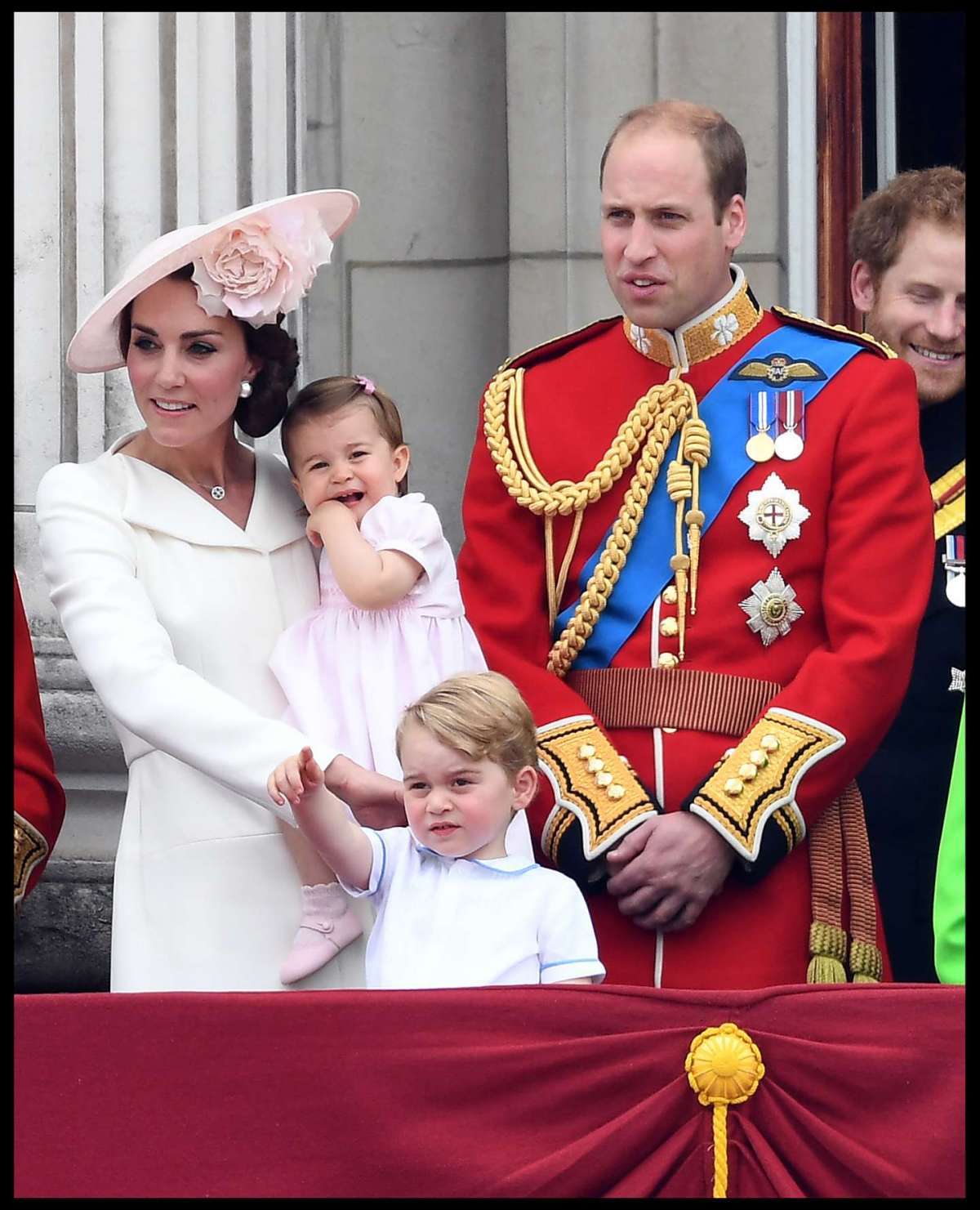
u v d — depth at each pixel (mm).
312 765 12586
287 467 14859
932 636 16078
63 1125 11367
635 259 14141
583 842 13406
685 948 13539
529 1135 11398
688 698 13820
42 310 18531
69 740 18188
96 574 13547
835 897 13750
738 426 14289
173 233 14141
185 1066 11414
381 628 14023
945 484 16547
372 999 11492
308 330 20375
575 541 14375
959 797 13492
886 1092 11516
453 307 20344
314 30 20266
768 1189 11398
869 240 16969
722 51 20094
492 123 20359
